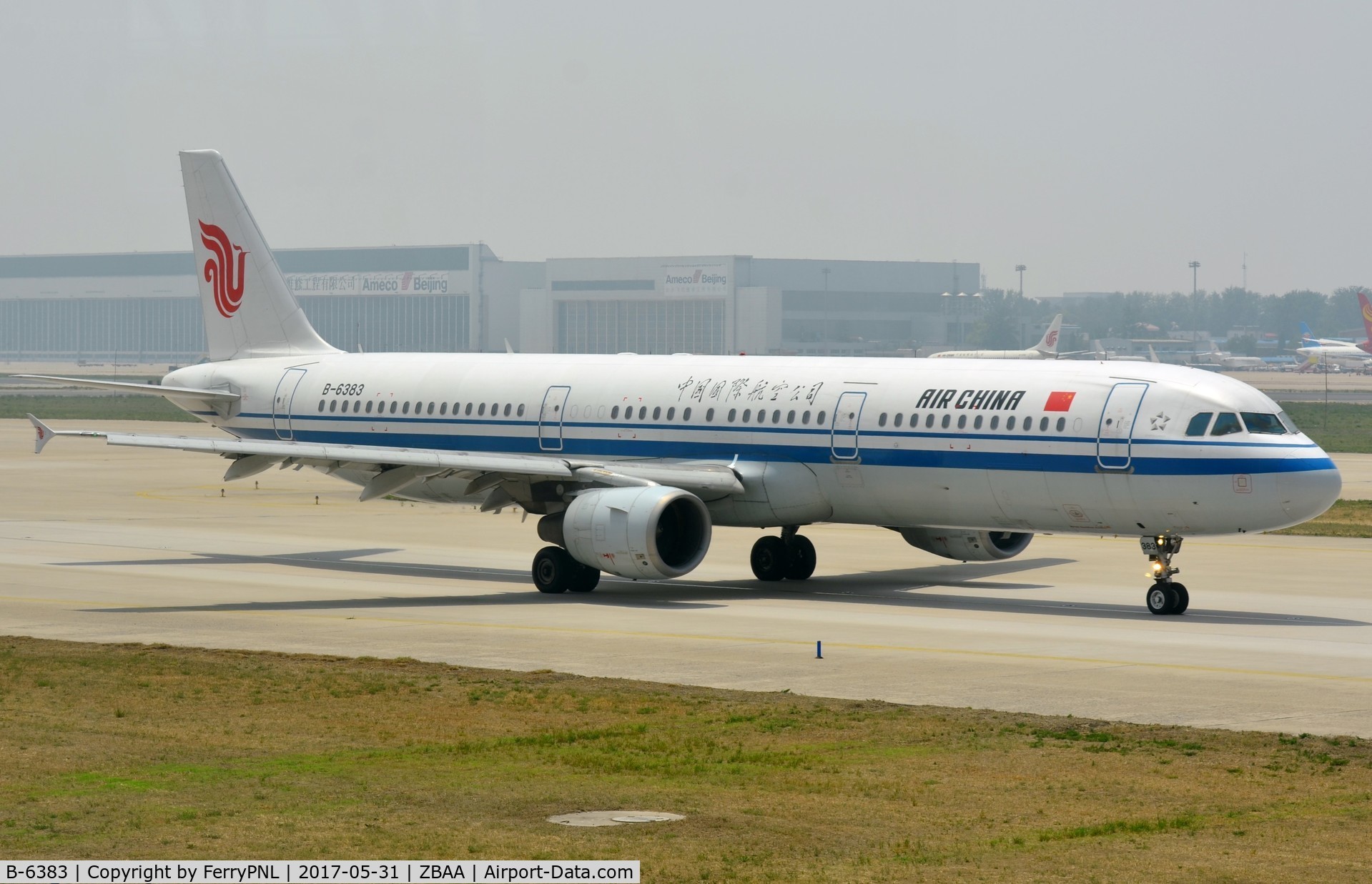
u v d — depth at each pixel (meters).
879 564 145.50
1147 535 113.00
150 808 57.03
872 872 49.72
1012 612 113.94
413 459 122.12
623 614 112.31
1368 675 87.31
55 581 128.62
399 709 77.19
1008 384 116.88
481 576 135.88
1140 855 51.62
